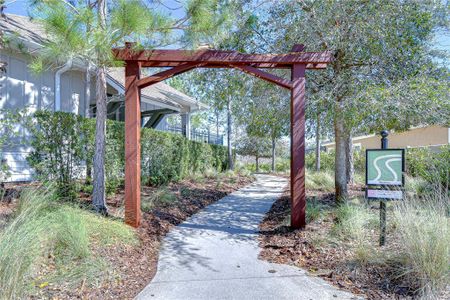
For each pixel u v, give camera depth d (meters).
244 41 6.71
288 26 6.44
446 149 8.24
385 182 4.01
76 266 3.10
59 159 5.27
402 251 3.51
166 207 6.22
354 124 5.53
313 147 19.41
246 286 3.11
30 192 4.18
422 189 6.92
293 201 4.92
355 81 5.86
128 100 4.73
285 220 5.48
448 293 2.80
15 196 4.81
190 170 11.33
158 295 2.90
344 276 3.28
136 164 4.73
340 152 6.23
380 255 3.53
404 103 5.13
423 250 3.05
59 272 2.97
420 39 5.99
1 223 3.54
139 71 4.78
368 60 5.98
